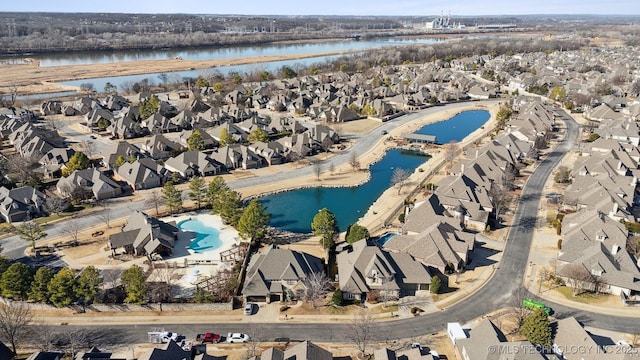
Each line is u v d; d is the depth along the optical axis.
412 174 155.75
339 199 138.50
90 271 85.12
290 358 67.50
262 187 145.25
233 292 88.81
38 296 83.44
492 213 122.62
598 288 89.00
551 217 120.56
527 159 165.12
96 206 130.12
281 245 109.31
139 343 77.06
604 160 141.00
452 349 75.06
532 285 92.19
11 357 71.56
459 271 97.06
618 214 112.44
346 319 83.06
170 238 107.69
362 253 92.88
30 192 127.81
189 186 132.38
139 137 198.00
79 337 77.25
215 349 75.38
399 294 89.50
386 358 68.00
